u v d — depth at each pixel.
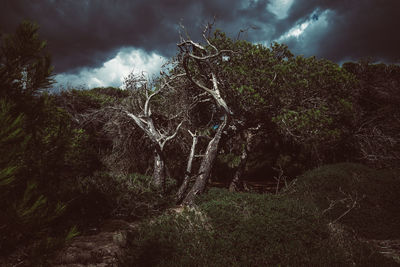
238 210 6.70
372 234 7.32
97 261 5.23
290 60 13.34
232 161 17.20
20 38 3.18
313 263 4.56
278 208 6.76
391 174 11.27
